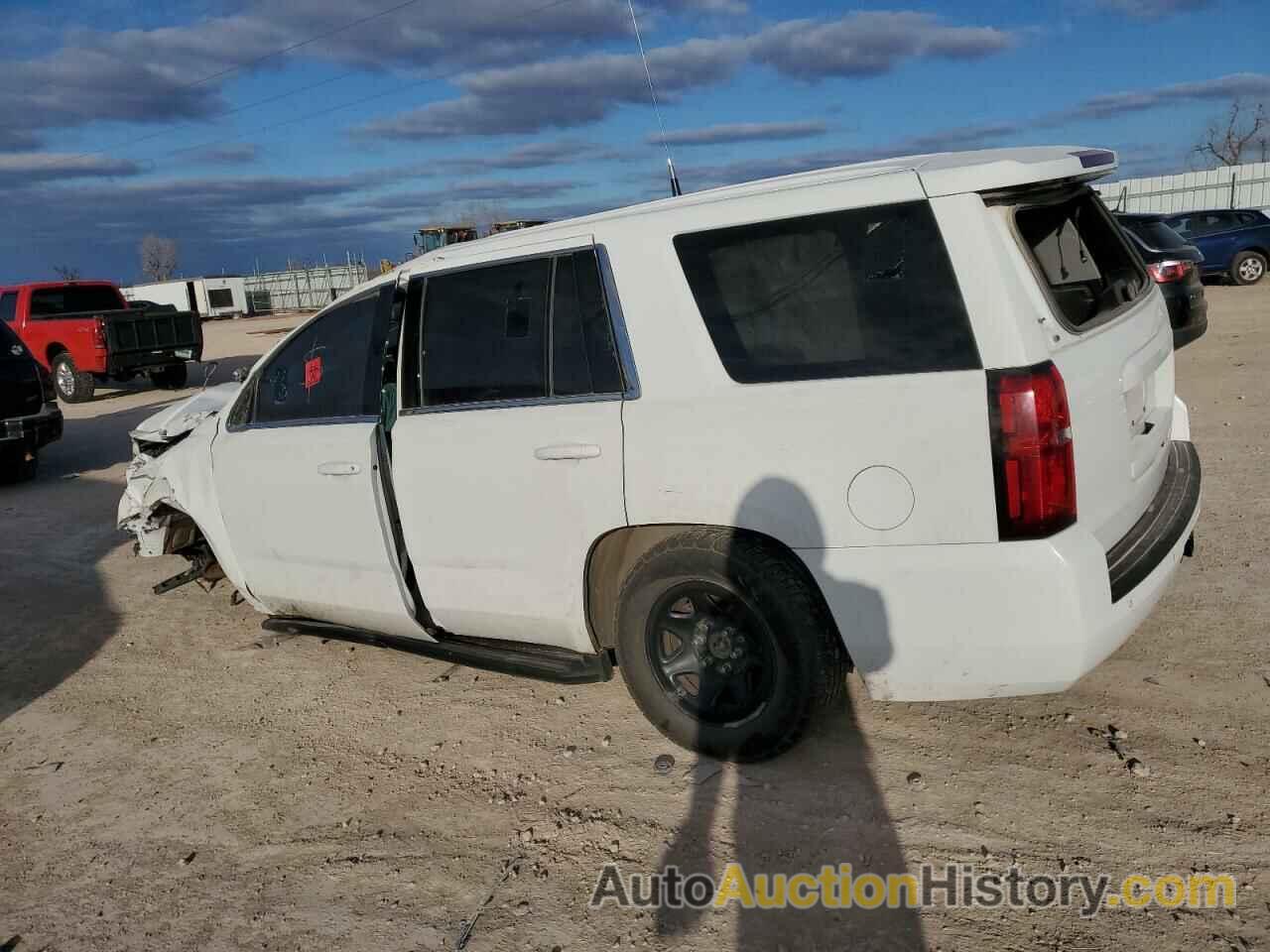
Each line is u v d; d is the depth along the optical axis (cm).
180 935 286
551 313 346
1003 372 273
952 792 313
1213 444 705
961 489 278
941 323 282
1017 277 280
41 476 1028
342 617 436
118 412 1532
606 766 351
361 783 359
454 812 334
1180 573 466
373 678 449
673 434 314
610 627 359
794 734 321
